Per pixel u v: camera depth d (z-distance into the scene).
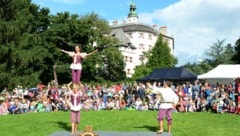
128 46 104.75
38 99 27.48
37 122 18.88
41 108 26.67
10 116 22.25
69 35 66.94
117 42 79.25
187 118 20.69
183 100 25.62
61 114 22.98
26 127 17.16
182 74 34.03
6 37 40.91
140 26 117.00
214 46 87.62
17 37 42.06
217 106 24.41
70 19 68.62
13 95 28.19
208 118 21.08
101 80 70.88
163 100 15.34
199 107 25.66
